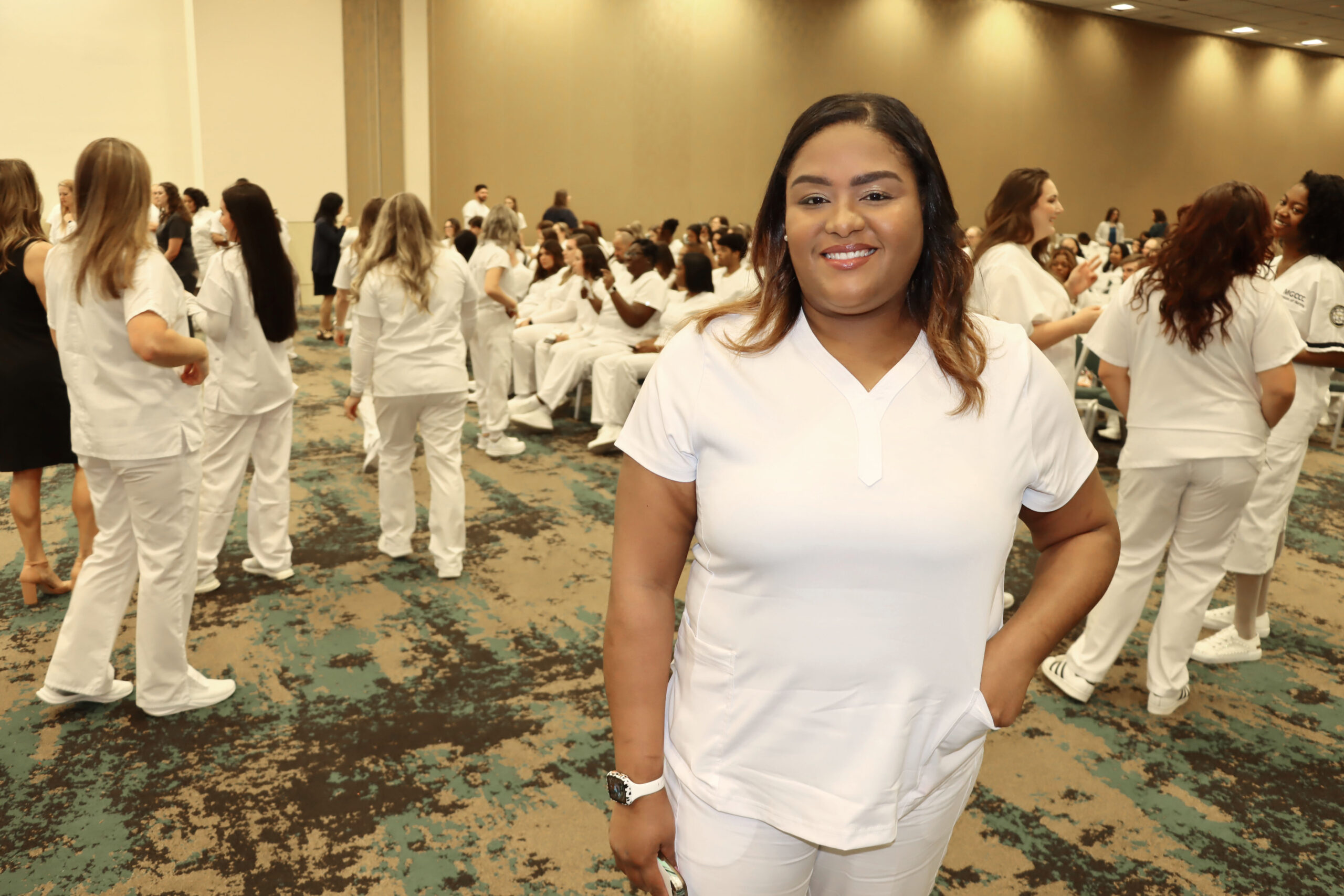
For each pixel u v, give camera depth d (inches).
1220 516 100.6
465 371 135.6
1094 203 681.6
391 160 439.8
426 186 448.1
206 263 347.9
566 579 139.9
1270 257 94.3
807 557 35.7
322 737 97.1
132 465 91.4
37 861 77.6
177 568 97.1
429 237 130.4
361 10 422.0
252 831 82.2
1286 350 93.9
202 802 86.1
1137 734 102.9
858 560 35.6
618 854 40.4
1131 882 79.2
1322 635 131.1
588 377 239.5
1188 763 97.7
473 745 96.5
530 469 197.6
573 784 90.5
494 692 107.0
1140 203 701.3
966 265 37.9
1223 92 713.6
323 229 330.3
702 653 39.5
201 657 112.8
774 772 38.4
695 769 39.8
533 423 226.4
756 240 39.2
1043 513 42.1
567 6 487.2
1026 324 110.9
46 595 128.0
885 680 36.8
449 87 466.3
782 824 38.3
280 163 414.9
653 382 39.4
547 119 493.7
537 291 274.1
